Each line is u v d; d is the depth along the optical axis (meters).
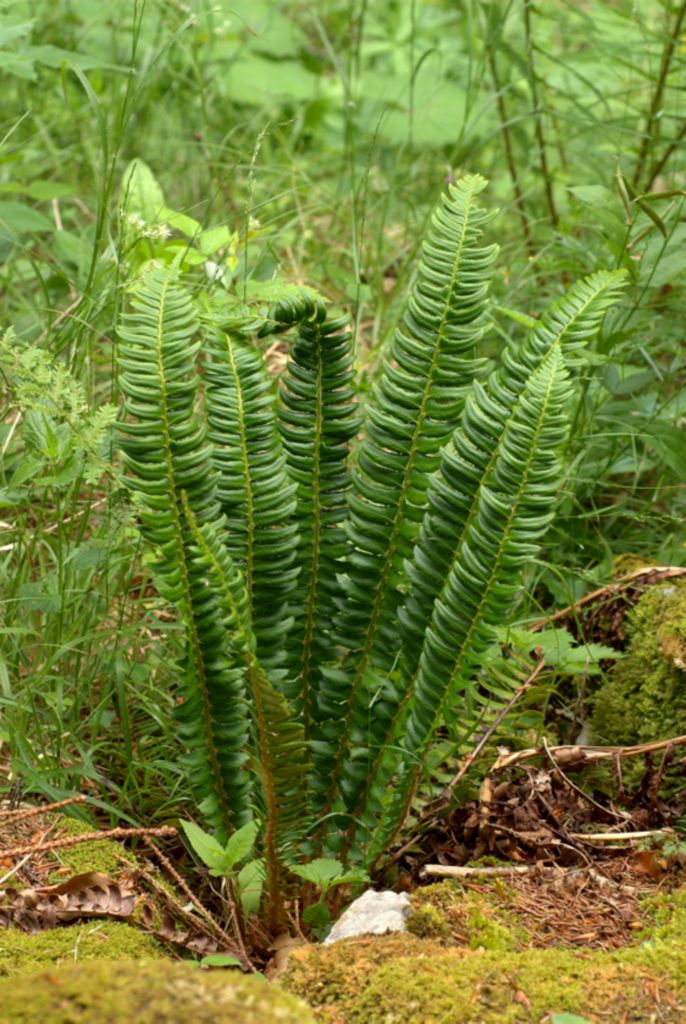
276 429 2.04
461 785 2.29
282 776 1.88
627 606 2.63
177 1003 1.33
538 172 4.08
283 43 5.43
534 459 1.86
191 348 1.86
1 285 3.62
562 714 2.66
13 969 1.78
